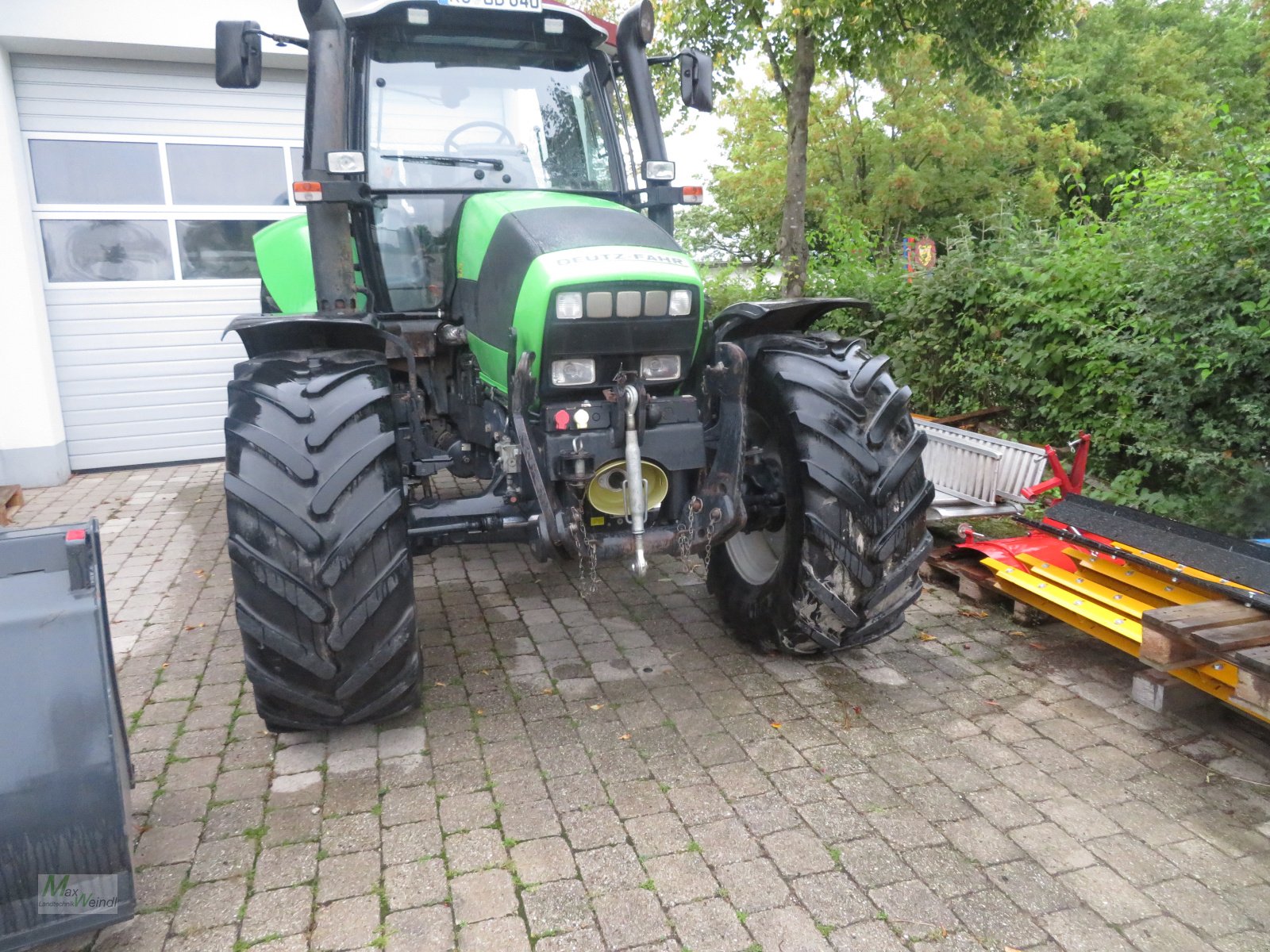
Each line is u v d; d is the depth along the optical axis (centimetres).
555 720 295
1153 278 429
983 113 1811
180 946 200
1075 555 345
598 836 235
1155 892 214
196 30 644
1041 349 497
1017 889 215
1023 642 350
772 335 329
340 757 275
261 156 711
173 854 231
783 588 310
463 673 331
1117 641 312
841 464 288
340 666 252
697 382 324
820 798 250
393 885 218
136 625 386
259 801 253
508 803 250
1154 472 459
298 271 452
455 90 352
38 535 198
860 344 322
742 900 211
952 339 565
